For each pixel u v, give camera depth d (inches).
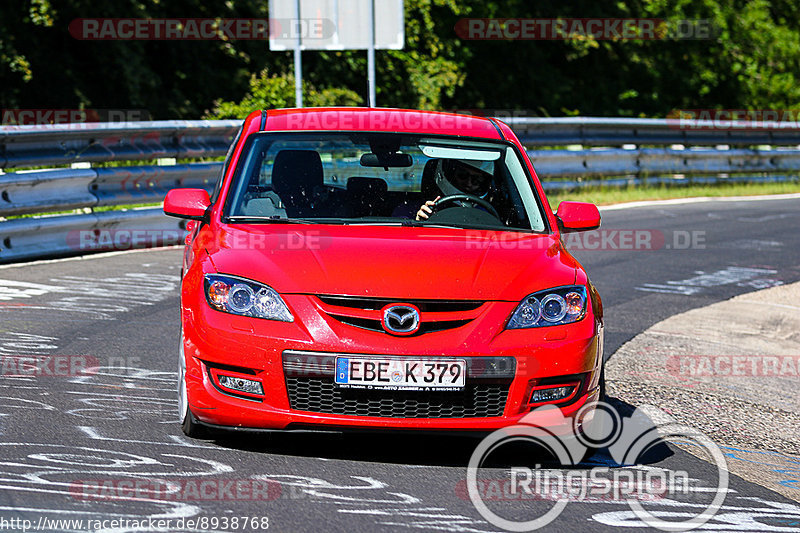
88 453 669.9
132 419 759.1
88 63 3380.9
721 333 1290.6
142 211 1705.2
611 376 1019.9
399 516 583.5
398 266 709.3
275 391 672.4
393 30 2404.0
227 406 679.7
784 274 1768.0
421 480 657.0
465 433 685.9
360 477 654.5
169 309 1205.7
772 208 2792.8
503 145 911.7
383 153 867.4
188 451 688.4
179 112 3518.7
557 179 2696.9
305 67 3880.4
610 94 5118.1
